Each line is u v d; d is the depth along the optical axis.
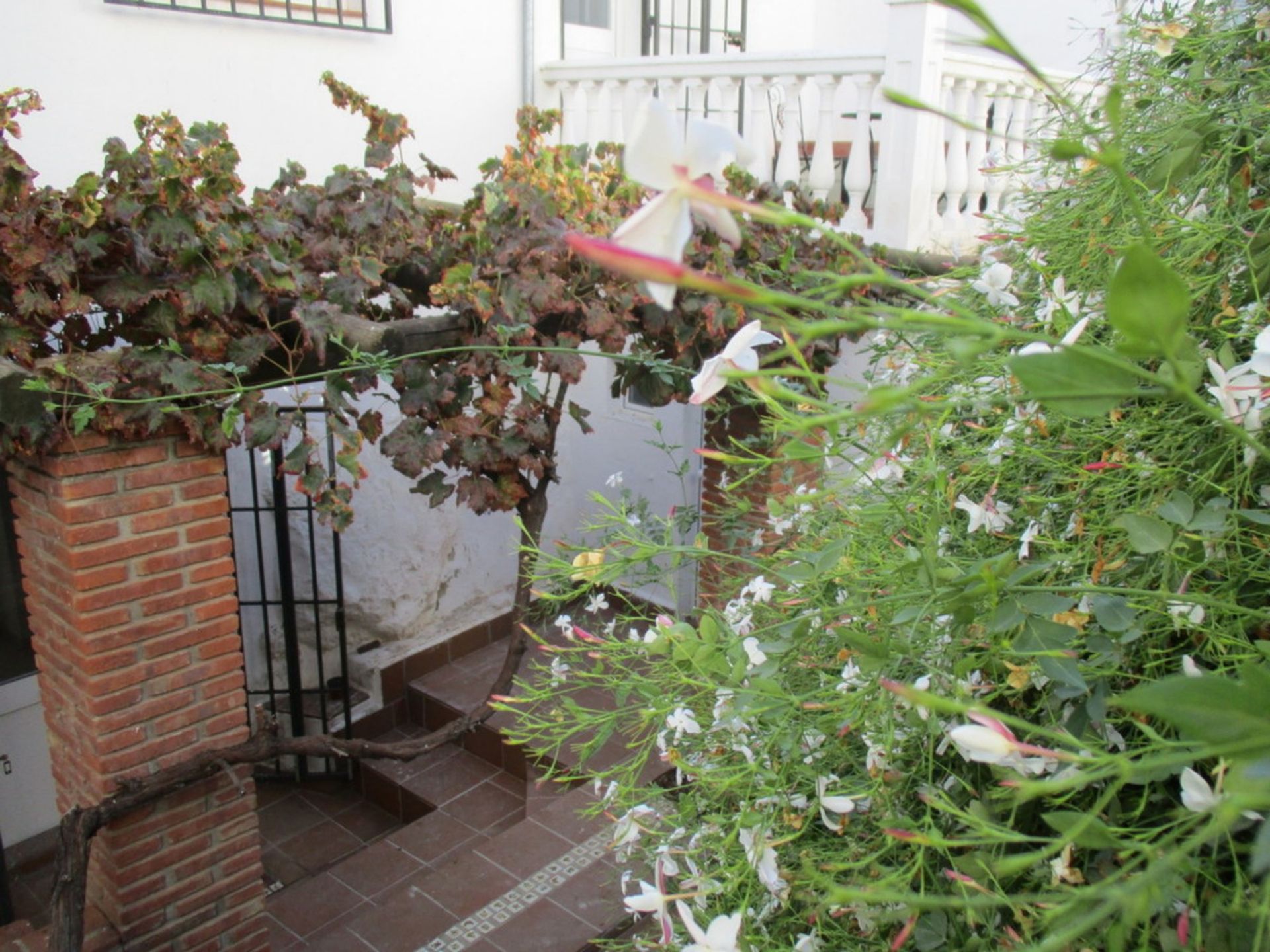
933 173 4.80
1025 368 0.54
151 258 2.62
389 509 5.71
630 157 0.54
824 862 1.16
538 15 5.49
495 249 3.19
